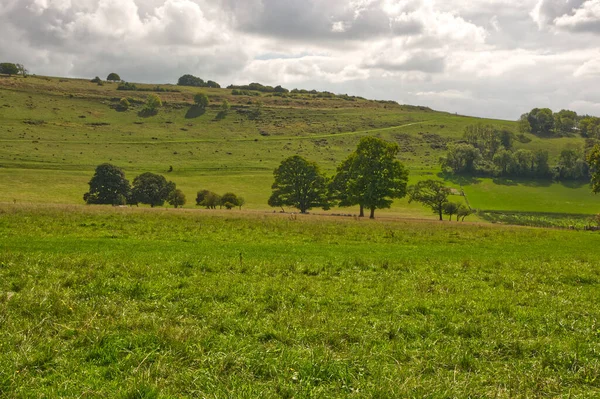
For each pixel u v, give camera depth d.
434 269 20.75
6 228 26.44
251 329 10.88
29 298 12.06
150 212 39.62
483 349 10.39
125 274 16.02
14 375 7.93
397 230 37.75
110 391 7.67
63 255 18.67
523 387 8.64
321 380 8.45
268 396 7.67
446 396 8.03
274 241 28.66
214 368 8.62
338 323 11.51
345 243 29.86
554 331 12.02
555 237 41.03
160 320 11.12
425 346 10.46
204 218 37.53
